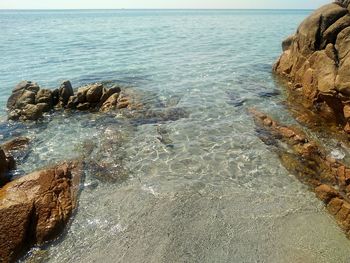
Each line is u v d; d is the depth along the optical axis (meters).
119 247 9.60
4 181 12.48
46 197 10.88
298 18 130.75
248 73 26.72
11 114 18.30
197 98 20.91
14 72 28.31
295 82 22.08
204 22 102.56
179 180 12.60
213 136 15.92
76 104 19.48
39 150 14.93
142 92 21.86
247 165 13.49
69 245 9.74
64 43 46.84
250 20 114.12
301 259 9.16
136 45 44.22
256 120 17.23
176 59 33.28
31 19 132.00
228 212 10.87
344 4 20.66
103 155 14.38
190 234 9.98
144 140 15.66
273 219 10.59
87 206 11.20
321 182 12.21
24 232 9.71
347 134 15.30
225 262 9.06
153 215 10.75
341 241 9.73
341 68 15.88
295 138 14.84
